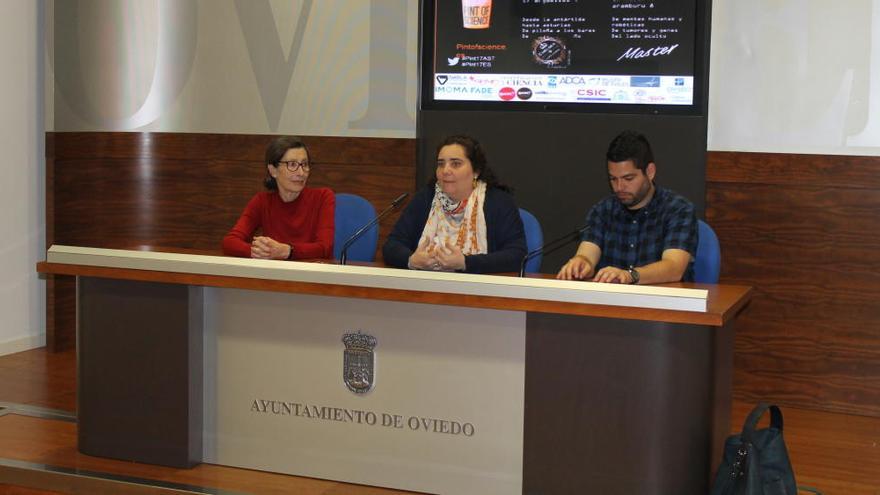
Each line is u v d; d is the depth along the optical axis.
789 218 4.25
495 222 3.41
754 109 4.26
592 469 2.73
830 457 3.61
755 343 4.35
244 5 4.90
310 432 3.03
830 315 4.23
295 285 2.89
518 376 2.82
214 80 4.97
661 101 4.26
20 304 5.07
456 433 2.88
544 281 2.71
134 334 3.12
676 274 3.01
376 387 2.95
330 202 3.80
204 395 3.14
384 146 4.75
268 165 3.78
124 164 5.07
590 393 2.72
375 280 2.81
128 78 5.02
